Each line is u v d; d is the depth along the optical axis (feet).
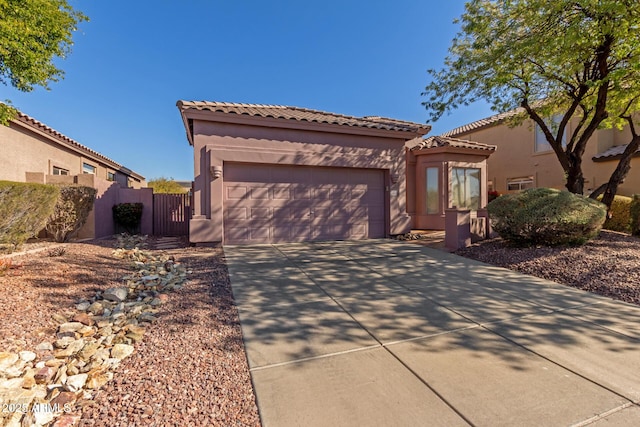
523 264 21.66
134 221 39.81
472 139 64.34
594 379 8.72
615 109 31.65
